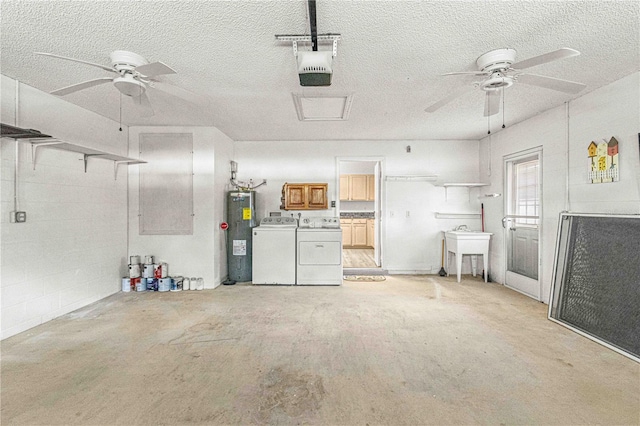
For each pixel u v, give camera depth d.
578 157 3.45
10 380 2.20
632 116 2.86
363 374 2.30
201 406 1.94
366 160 5.68
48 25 2.09
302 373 2.31
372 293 4.42
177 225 4.69
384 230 5.67
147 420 1.81
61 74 2.86
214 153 4.70
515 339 2.88
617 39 2.27
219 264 4.90
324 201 5.44
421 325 3.23
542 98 3.49
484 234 4.98
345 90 3.27
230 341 2.85
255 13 1.97
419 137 5.43
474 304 3.91
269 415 1.86
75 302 3.70
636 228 2.66
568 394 2.04
